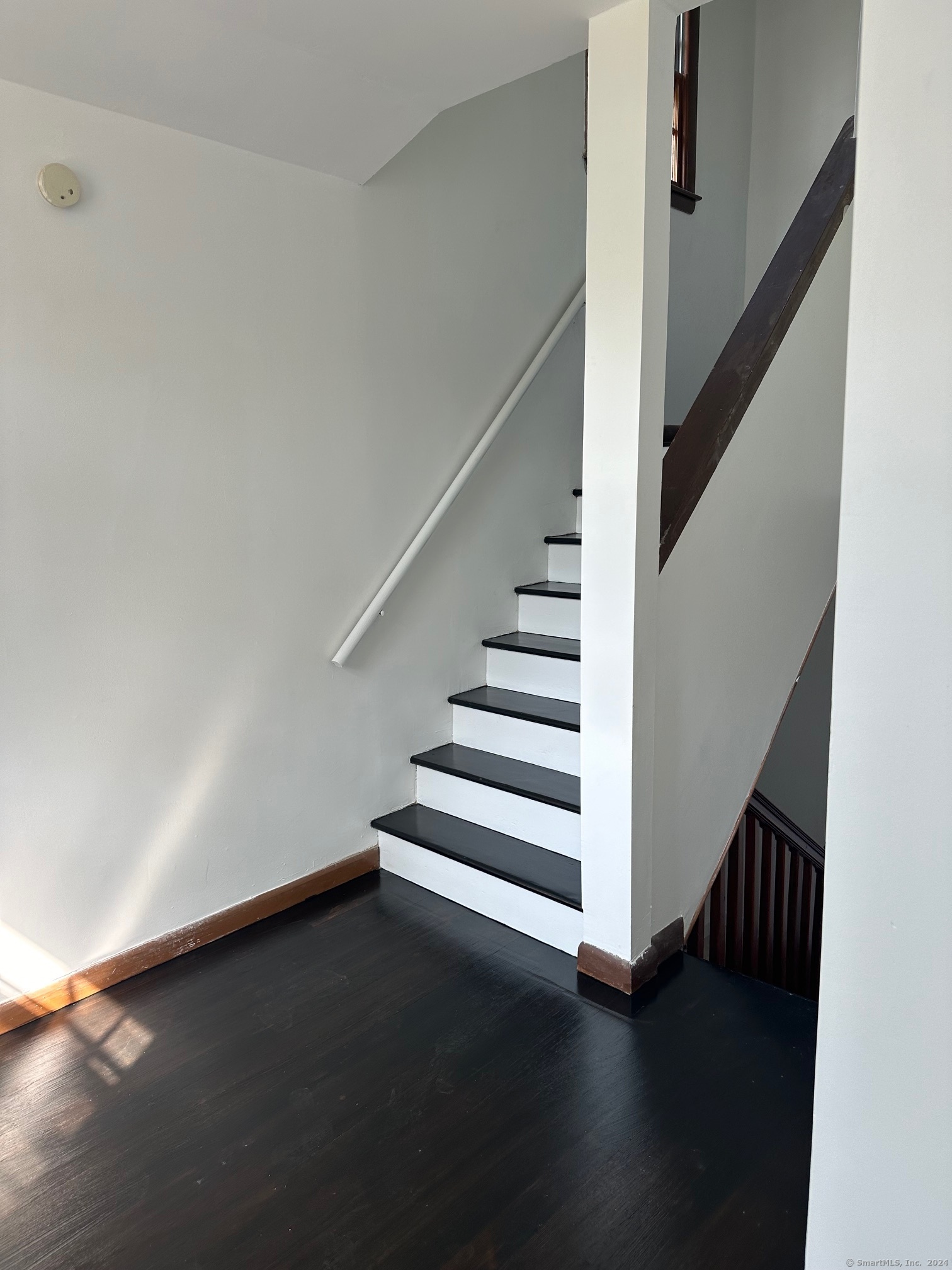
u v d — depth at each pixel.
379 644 2.67
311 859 2.57
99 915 2.10
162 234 2.02
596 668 2.01
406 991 2.09
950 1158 0.79
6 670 1.88
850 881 0.83
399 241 2.54
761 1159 1.56
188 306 2.09
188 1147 1.61
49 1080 1.80
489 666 3.03
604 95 1.81
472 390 2.82
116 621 2.05
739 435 2.22
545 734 2.66
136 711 2.12
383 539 2.63
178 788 2.22
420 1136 1.63
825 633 4.33
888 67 0.73
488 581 3.01
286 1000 2.06
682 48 3.80
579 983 2.12
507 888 2.36
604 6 1.74
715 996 2.06
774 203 4.35
